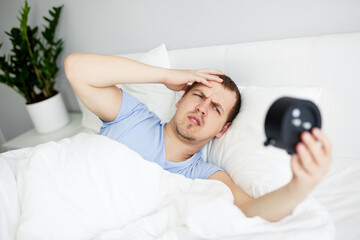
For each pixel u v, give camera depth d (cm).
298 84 116
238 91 111
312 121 54
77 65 101
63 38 196
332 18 112
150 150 106
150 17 159
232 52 130
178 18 150
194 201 75
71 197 86
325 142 51
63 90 218
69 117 211
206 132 102
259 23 129
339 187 95
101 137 100
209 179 99
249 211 74
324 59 107
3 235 80
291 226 68
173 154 108
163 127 113
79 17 183
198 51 141
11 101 238
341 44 104
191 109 102
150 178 90
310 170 54
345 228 79
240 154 100
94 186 88
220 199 73
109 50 184
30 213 81
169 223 78
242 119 107
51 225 79
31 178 88
